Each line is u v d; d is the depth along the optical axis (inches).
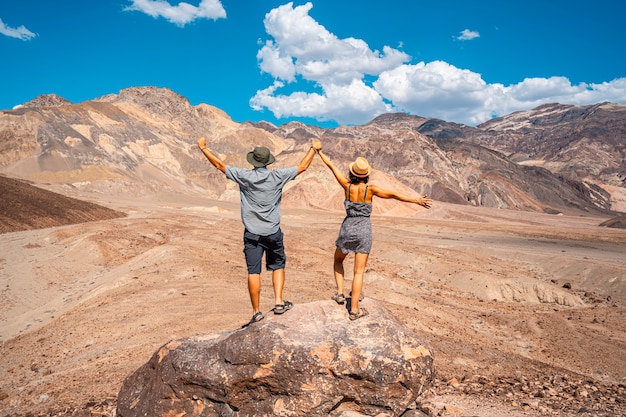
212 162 251.8
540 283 1343.5
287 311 262.5
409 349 248.1
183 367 251.9
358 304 263.7
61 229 2137.1
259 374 241.4
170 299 924.6
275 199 255.4
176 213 3698.3
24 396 551.8
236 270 1210.0
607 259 1867.6
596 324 1040.8
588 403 444.8
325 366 239.9
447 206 5708.7
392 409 242.8
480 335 915.4
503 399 438.9
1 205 2498.8
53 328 860.6
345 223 260.2
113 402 445.1
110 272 1359.5
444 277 1514.5
